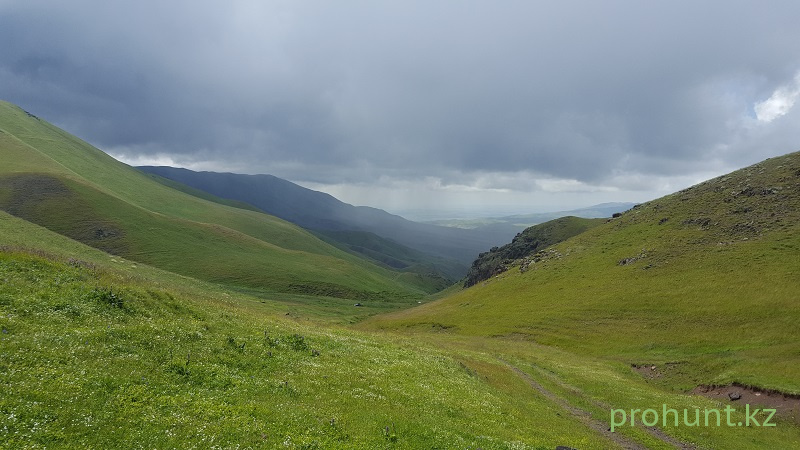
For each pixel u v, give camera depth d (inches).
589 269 4146.2
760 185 4173.2
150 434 609.3
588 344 2672.2
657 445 1155.3
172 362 867.4
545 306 3560.5
